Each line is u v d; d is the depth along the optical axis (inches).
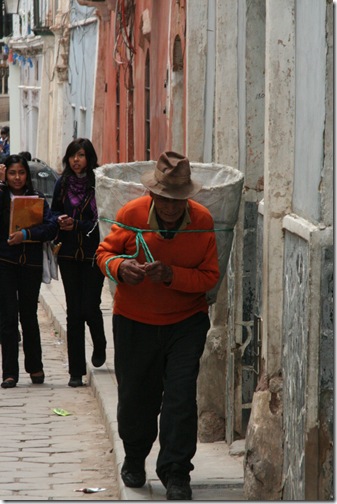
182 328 338.3
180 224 331.6
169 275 327.3
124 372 344.2
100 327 550.0
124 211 335.3
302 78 310.7
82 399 524.4
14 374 548.1
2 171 555.8
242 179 354.6
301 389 296.2
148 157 803.4
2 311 544.1
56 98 1469.0
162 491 356.8
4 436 453.4
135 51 860.6
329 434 283.9
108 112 1050.1
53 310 759.1
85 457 425.1
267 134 327.3
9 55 2058.3
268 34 324.2
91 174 534.3
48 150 1596.9
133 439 352.8
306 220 302.2
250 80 406.3
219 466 386.9
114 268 329.4
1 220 531.2
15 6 1774.1
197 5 462.0
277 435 323.6
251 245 411.2
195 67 465.1
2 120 2866.6
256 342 399.9
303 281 295.0
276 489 323.3
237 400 415.2
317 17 292.2
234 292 412.5
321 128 286.0
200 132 468.8
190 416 331.3
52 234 529.0
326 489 284.8
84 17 1232.2
